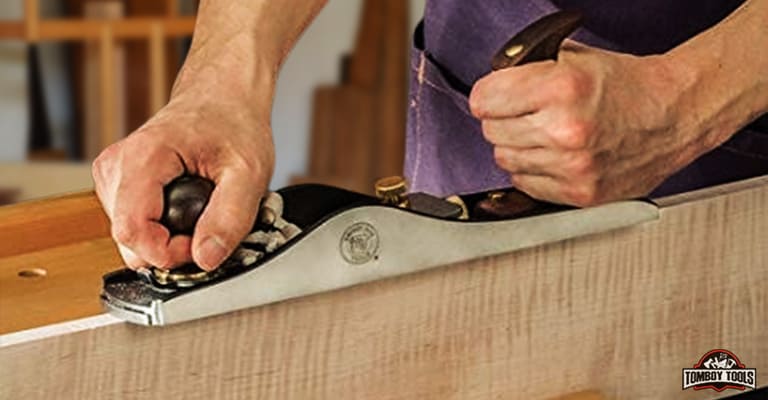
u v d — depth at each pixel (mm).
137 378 940
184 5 3330
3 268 1086
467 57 1497
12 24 2812
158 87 2928
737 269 1184
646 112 1114
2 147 3299
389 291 1024
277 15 1249
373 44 3250
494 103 1082
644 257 1132
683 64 1163
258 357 979
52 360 909
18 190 2580
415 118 1574
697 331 1179
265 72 1205
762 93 1190
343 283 998
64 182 2643
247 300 960
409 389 1055
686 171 1401
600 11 1444
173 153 1044
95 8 2871
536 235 1072
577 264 1103
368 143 3262
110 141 2943
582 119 1063
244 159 1074
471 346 1074
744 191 1169
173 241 979
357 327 1018
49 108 3410
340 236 988
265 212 1034
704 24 1457
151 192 1000
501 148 1112
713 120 1162
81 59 3312
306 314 992
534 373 1109
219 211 998
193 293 939
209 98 1142
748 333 1205
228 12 1237
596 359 1135
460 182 1540
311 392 1011
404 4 3197
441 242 1033
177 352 947
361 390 1034
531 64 1087
